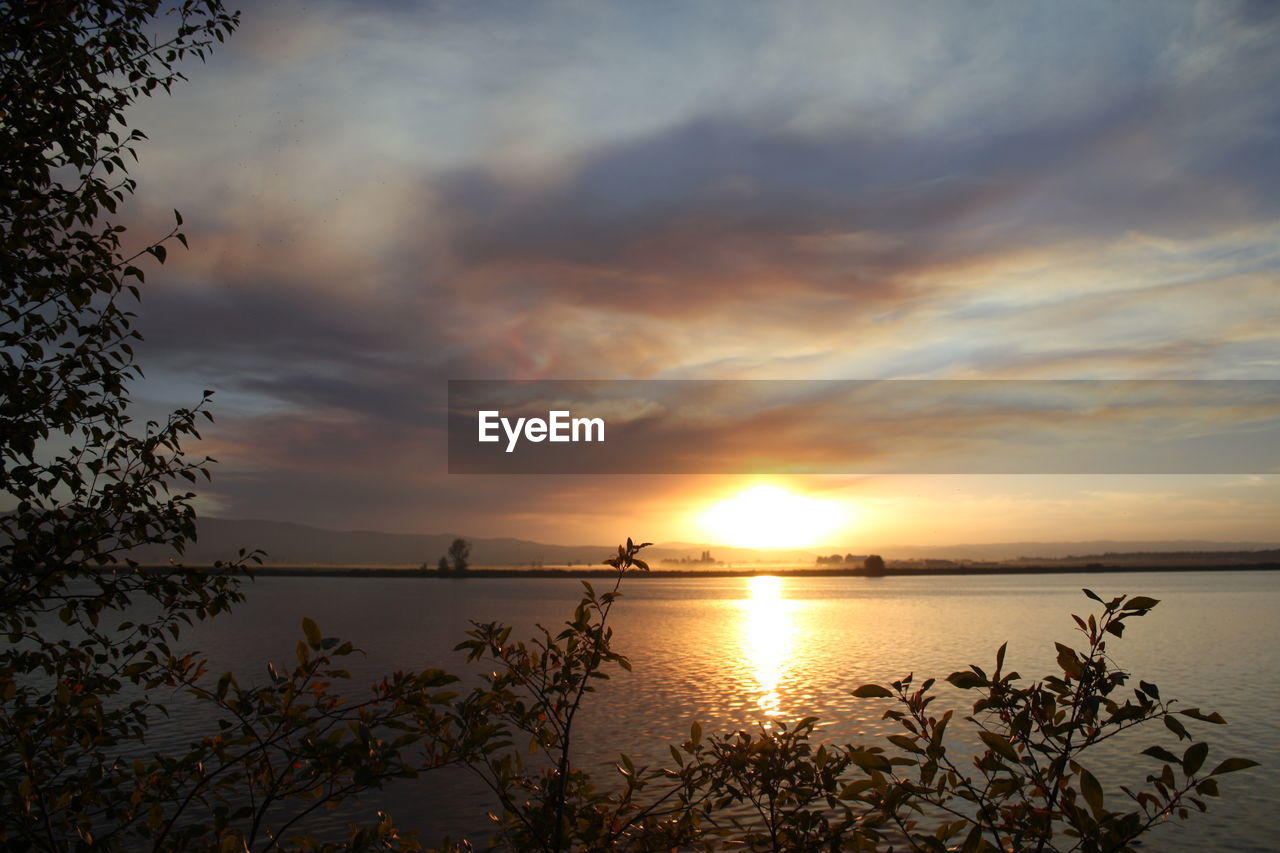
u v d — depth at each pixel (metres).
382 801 25.81
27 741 4.71
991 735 3.96
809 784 5.33
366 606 153.12
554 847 5.01
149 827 4.73
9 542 5.47
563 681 5.31
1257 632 87.94
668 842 5.46
